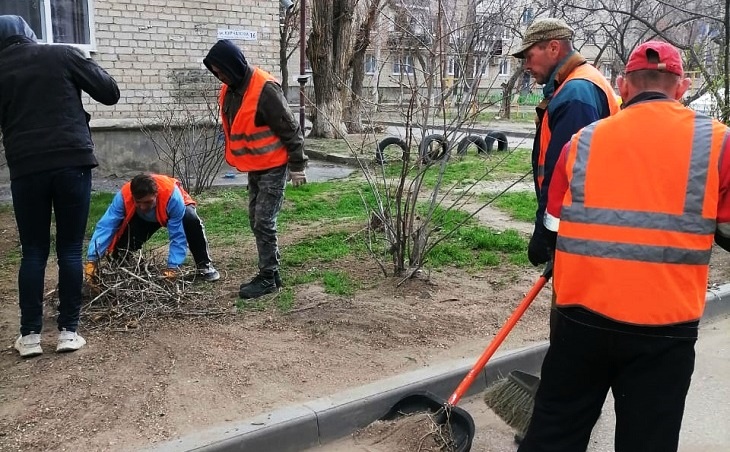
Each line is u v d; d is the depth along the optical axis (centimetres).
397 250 544
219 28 1134
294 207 847
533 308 508
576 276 245
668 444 240
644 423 239
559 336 256
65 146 395
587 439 261
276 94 483
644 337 235
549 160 308
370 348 430
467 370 402
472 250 666
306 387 375
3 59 395
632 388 242
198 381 379
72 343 412
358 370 399
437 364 409
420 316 480
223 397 362
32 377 381
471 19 843
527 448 264
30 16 1000
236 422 335
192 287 534
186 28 1106
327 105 1620
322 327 458
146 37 1078
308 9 2105
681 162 232
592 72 327
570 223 246
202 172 984
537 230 297
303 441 341
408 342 440
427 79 527
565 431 259
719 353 470
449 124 525
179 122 1032
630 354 238
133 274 486
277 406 353
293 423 337
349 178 1088
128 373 387
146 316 470
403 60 633
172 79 1107
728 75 764
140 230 536
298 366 400
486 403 354
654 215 232
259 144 490
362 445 342
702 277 236
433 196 547
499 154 1386
